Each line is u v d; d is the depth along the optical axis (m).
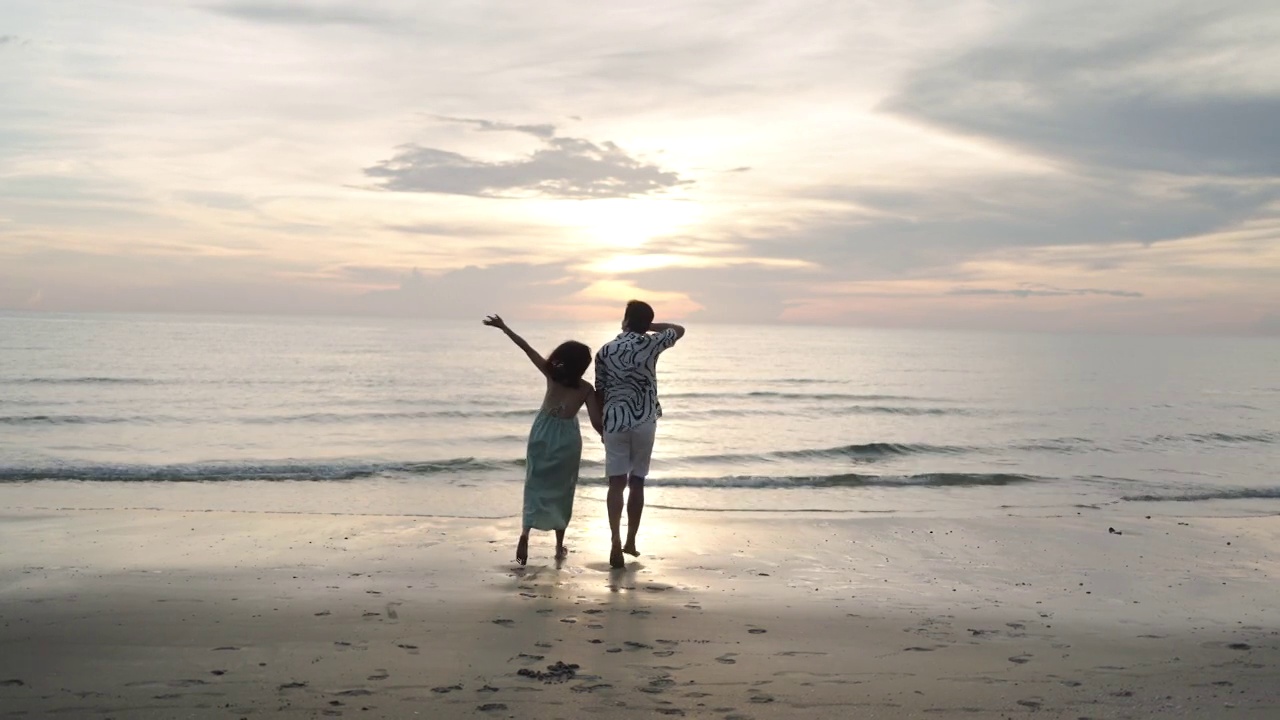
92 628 4.93
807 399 34.28
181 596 5.81
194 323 150.88
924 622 5.62
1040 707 3.83
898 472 16.34
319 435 20.86
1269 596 6.65
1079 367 70.00
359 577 6.50
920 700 3.90
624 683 4.04
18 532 8.20
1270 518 10.42
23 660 4.27
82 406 25.38
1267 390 45.91
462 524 8.96
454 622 5.17
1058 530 9.45
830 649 4.84
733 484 13.70
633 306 6.73
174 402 27.14
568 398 6.85
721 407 30.75
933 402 33.84
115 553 7.33
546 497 6.86
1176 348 166.38
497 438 20.59
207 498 11.39
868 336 197.88
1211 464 17.77
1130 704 3.89
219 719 3.46
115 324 118.12
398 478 13.46
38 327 93.88
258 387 33.19
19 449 17.44
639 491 7.01
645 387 6.72
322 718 3.49
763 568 7.32
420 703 3.70
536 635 4.90
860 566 7.59
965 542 8.75
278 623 5.10
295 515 9.35
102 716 3.47
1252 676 4.41
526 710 3.63
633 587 6.32
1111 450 20.17
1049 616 5.90
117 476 12.88
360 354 58.38
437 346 72.50
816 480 13.88
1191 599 6.52
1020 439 22.31
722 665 4.41
